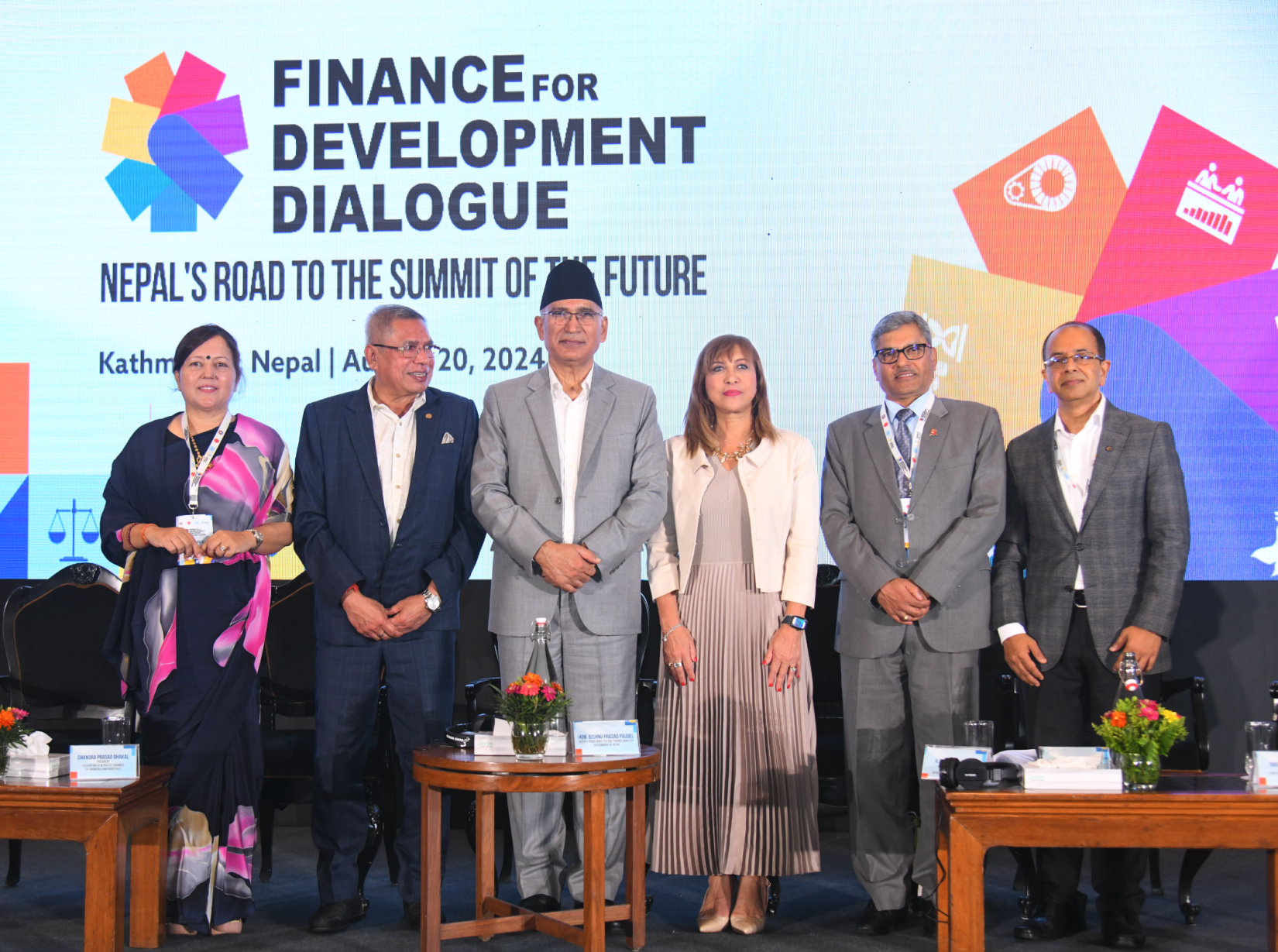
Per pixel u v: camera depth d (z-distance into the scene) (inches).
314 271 177.3
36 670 157.8
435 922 107.2
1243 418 166.6
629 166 175.3
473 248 176.4
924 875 122.8
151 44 179.5
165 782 114.2
